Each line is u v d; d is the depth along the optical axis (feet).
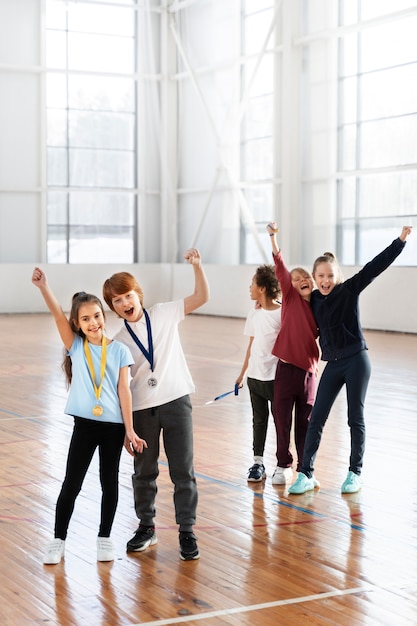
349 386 16.46
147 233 73.41
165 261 72.54
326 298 16.30
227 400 27.78
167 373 13.01
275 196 60.90
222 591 11.53
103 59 71.10
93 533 14.15
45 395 28.96
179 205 71.61
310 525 14.55
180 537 12.90
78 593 11.50
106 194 71.77
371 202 53.98
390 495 16.46
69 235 70.74
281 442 17.13
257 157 62.80
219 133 66.13
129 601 11.20
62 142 70.13
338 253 56.59
